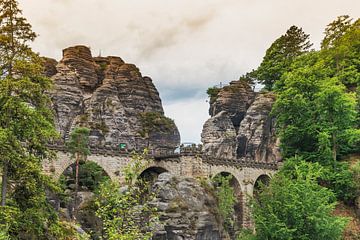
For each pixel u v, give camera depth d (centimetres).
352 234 3828
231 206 5031
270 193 3147
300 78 4850
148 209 1669
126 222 1559
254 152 7638
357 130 4441
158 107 8712
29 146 2094
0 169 2023
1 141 1833
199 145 5616
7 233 1823
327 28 7338
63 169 4756
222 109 8544
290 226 2948
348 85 6256
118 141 7231
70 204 4503
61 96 7106
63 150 4778
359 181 4112
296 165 4022
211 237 4281
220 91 8844
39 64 2169
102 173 5178
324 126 4544
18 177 1973
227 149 7731
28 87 2022
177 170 5481
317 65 5225
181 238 3956
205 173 5491
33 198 1983
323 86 4716
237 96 8625
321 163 4425
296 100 4759
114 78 8288
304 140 4825
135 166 1672
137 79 8469
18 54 2086
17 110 1975
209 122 8150
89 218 4150
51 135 2086
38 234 1991
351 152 4859
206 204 4550
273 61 8825
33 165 1967
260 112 7812
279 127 5928
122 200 1562
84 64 7981
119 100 7806
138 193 1666
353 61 6438
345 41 6525
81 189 5197
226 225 4688
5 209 1822
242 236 3434
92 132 6975
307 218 2936
